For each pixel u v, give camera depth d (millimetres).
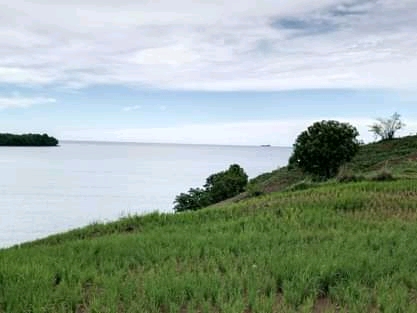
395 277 8117
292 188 27812
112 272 9219
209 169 195375
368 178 27594
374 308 7082
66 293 7621
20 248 13359
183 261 10047
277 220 15445
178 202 53062
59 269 9180
